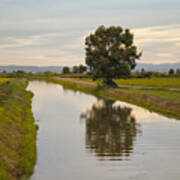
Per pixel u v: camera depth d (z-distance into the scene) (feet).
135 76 403.54
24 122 88.69
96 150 65.16
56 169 52.34
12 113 89.56
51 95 203.62
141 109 130.11
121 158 59.36
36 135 79.41
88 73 242.17
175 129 87.45
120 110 127.44
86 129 88.02
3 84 229.25
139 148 66.90
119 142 72.18
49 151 63.98
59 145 69.21
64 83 362.74
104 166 54.34
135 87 224.53
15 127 74.08
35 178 47.55
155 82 286.87
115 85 233.96
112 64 231.71
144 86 234.99
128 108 133.90
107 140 74.33
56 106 141.59
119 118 107.04
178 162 57.06
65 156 60.29
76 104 150.10
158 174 50.49
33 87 294.66
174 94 157.48
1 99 121.80
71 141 73.00
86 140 74.18
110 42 234.99
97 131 85.56
